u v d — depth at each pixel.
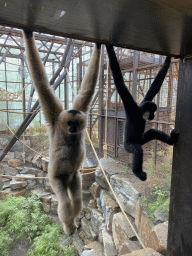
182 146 2.48
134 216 8.88
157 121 10.16
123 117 13.08
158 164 10.58
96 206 12.36
